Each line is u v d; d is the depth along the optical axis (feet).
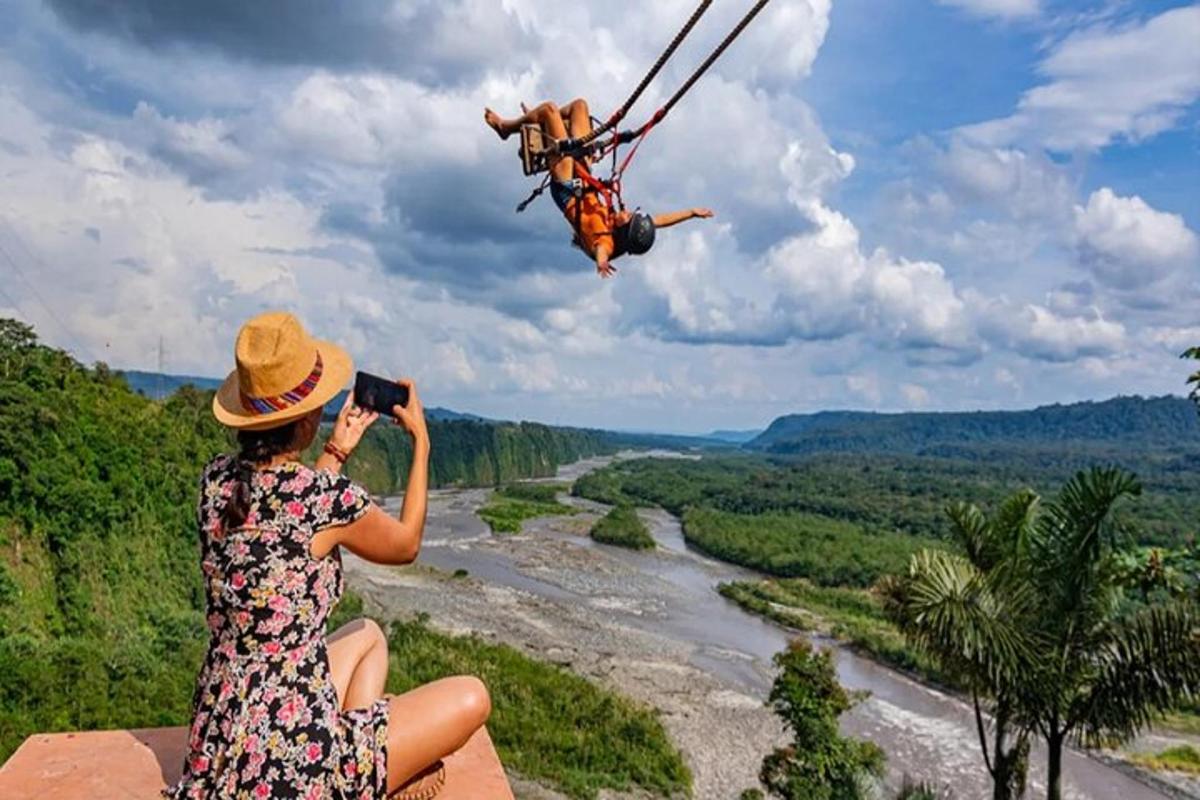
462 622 128.88
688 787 77.92
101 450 112.57
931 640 37.22
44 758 11.10
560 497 366.84
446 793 10.04
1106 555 35.40
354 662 10.11
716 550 216.13
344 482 9.27
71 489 101.24
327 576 9.21
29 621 91.35
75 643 88.89
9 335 121.19
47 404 107.45
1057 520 36.22
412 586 154.20
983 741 39.96
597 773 78.64
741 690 104.63
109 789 10.27
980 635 34.99
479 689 9.98
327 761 8.68
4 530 94.58
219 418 9.22
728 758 84.33
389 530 9.50
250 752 8.54
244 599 8.80
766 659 119.85
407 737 9.32
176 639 101.35
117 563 107.96
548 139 16.29
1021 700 36.11
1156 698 34.17
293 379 9.07
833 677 65.05
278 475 9.09
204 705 8.95
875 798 59.57
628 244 15.61
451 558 189.47
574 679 100.83
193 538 128.47
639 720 88.63
